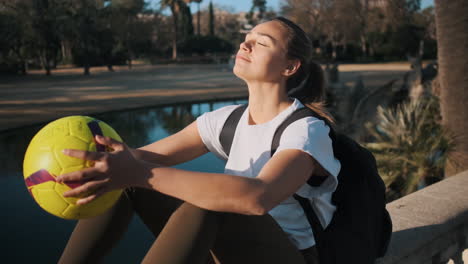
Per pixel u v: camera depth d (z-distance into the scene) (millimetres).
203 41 86188
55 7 44156
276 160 1247
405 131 7590
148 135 16938
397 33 66375
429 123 7754
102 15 52031
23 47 47969
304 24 66062
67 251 1365
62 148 1181
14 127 17344
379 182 1479
